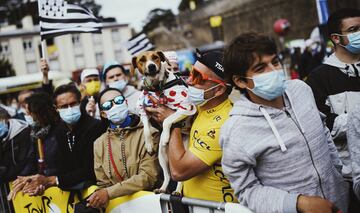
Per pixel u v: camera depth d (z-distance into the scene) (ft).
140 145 9.59
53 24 15.06
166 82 8.34
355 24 9.15
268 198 6.36
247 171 6.56
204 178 7.86
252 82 6.40
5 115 13.07
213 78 7.41
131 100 15.79
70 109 10.98
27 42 151.64
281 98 6.64
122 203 9.52
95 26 15.64
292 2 88.99
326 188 6.63
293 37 89.25
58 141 11.47
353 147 7.02
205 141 7.42
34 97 11.87
